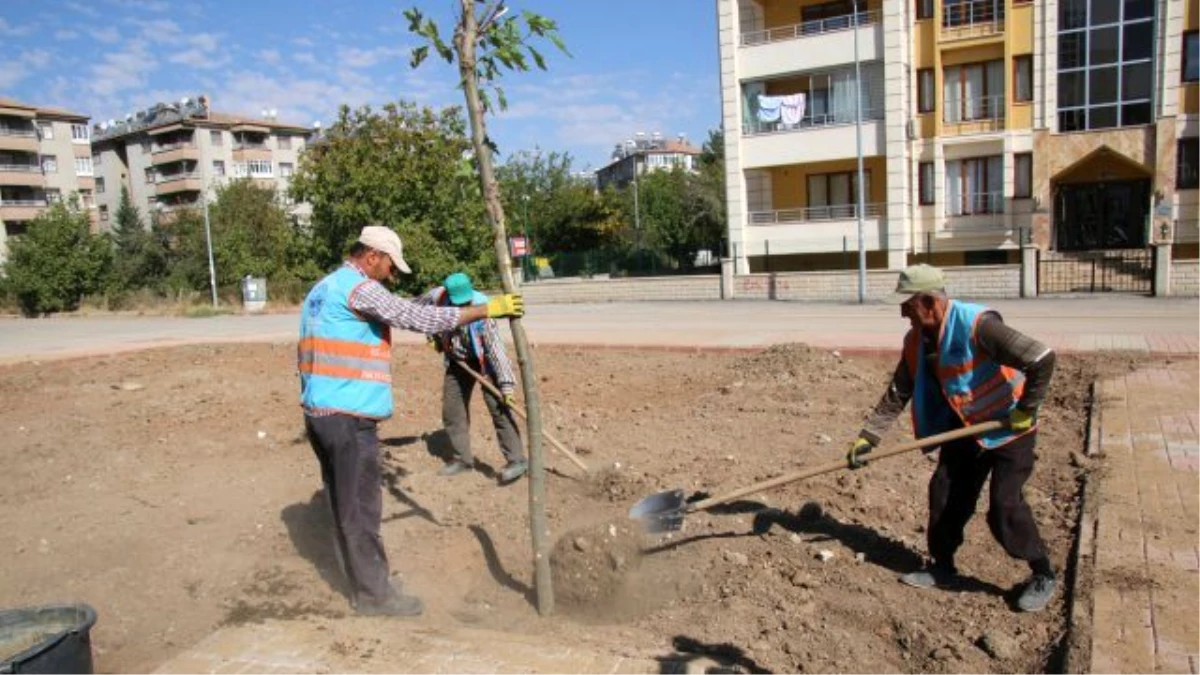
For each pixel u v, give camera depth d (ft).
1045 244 92.53
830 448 23.36
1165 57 84.89
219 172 272.10
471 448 23.77
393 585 14.94
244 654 12.44
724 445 24.16
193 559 16.83
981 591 14.40
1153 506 17.07
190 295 128.67
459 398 22.02
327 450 14.12
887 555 16.05
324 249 98.37
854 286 84.07
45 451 25.44
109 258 141.28
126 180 289.53
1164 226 86.28
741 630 13.44
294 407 31.73
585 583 15.51
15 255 135.03
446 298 21.11
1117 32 87.45
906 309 13.94
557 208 178.60
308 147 100.78
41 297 133.49
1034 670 11.98
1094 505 17.30
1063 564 15.10
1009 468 13.43
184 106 281.54
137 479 22.35
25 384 40.52
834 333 48.32
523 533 18.01
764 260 106.83
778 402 29.53
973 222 95.61
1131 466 19.76
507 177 176.86
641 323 63.00
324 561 16.80
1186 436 22.00
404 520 18.98
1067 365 33.58
